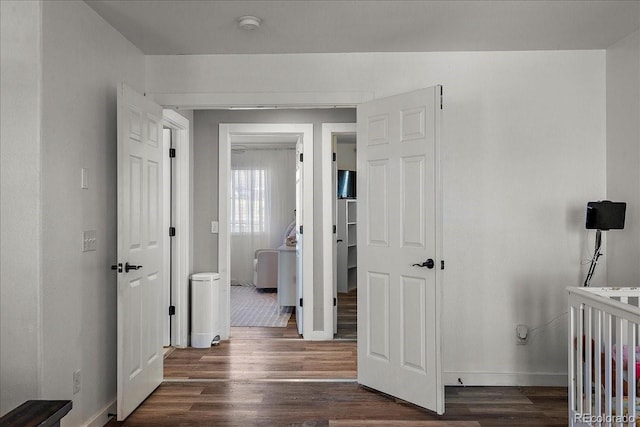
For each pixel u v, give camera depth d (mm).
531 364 3920
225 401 3553
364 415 3307
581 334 2787
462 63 3926
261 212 9492
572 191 3895
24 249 2504
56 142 2664
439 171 3305
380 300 3750
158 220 3842
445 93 3928
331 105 4000
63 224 2742
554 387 3885
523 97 3912
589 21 3326
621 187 3676
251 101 3971
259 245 9500
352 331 5699
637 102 3467
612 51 3787
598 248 3682
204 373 4184
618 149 3711
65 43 2760
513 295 3924
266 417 3266
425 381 3387
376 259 3781
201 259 5305
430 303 3361
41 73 2518
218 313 5203
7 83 2512
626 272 3609
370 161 3836
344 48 3848
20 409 1632
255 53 3955
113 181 3400
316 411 3373
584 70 3896
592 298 2617
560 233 3904
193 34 3541
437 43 3748
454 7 3105
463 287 3928
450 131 3930
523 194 3916
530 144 3912
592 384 2906
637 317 2213
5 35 2512
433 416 3287
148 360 3631
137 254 3396
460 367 3934
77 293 2898
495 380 3916
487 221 3926
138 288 3428
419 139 3439
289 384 3920
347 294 8250
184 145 5012
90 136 3064
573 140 3896
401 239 3584
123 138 3146
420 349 3434
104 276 3258
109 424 3148
